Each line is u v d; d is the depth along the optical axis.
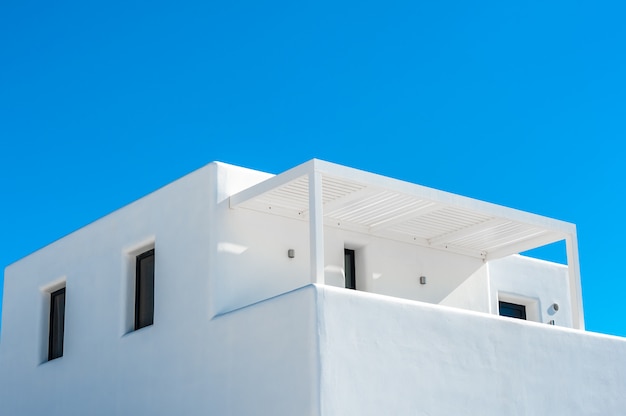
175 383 12.41
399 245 14.20
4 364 16.62
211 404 11.69
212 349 11.88
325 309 10.52
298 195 12.31
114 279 14.23
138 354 13.28
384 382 10.74
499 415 11.73
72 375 14.69
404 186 11.98
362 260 13.79
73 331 14.95
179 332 12.54
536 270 17.00
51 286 15.89
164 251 13.22
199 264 12.41
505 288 16.36
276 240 12.78
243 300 12.27
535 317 16.75
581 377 12.78
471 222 13.55
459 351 11.56
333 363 10.39
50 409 15.07
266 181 11.94
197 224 12.61
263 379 10.95
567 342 12.79
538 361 12.36
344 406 10.34
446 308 11.62
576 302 13.44
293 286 12.75
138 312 13.90
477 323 11.86
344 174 11.45
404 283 14.09
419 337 11.23
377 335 10.85
